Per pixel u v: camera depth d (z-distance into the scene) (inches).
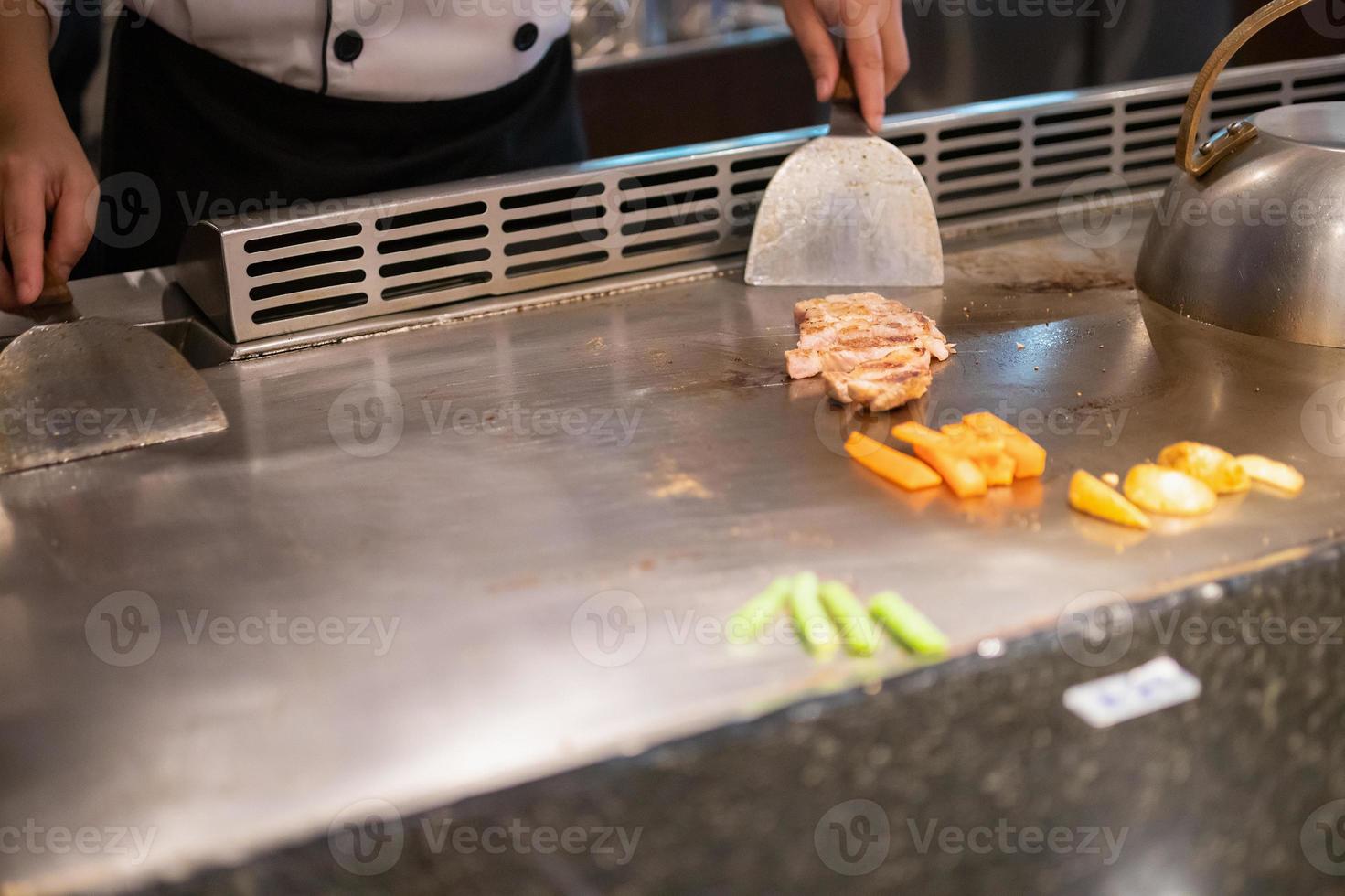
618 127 101.6
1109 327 48.6
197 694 28.9
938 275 52.9
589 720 27.5
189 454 40.7
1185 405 41.9
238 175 60.2
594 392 44.4
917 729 27.6
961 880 25.5
